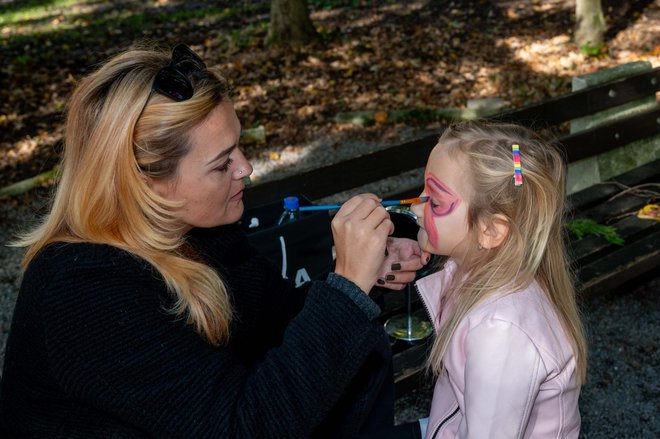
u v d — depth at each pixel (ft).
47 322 4.07
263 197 10.37
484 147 5.38
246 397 4.21
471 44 25.95
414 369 8.23
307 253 8.71
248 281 5.60
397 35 27.30
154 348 4.17
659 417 9.73
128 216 4.38
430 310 6.13
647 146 14.73
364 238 4.73
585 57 23.77
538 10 29.01
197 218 4.62
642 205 12.39
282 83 23.57
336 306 4.47
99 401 4.08
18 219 16.31
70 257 4.24
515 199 5.26
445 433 5.74
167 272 4.40
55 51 28.48
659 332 11.37
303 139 19.81
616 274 10.25
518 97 21.24
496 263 5.31
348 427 5.88
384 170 11.41
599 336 11.34
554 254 5.57
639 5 27.94
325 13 30.81
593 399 10.11
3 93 23.71
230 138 4.51
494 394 4.94
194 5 34.30
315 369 4.27
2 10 35.73
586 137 12.73
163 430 4.10
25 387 4.28
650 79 14.05
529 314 5.07
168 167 4.35
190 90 4.31
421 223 5.81
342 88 22.95
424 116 20.27
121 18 32.89
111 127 4.23
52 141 20.24
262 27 29.30
